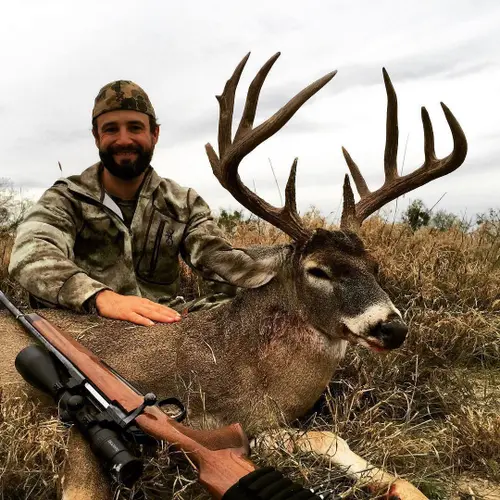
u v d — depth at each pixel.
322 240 1.24
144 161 1.56
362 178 1.48
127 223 1.57
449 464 1.14
